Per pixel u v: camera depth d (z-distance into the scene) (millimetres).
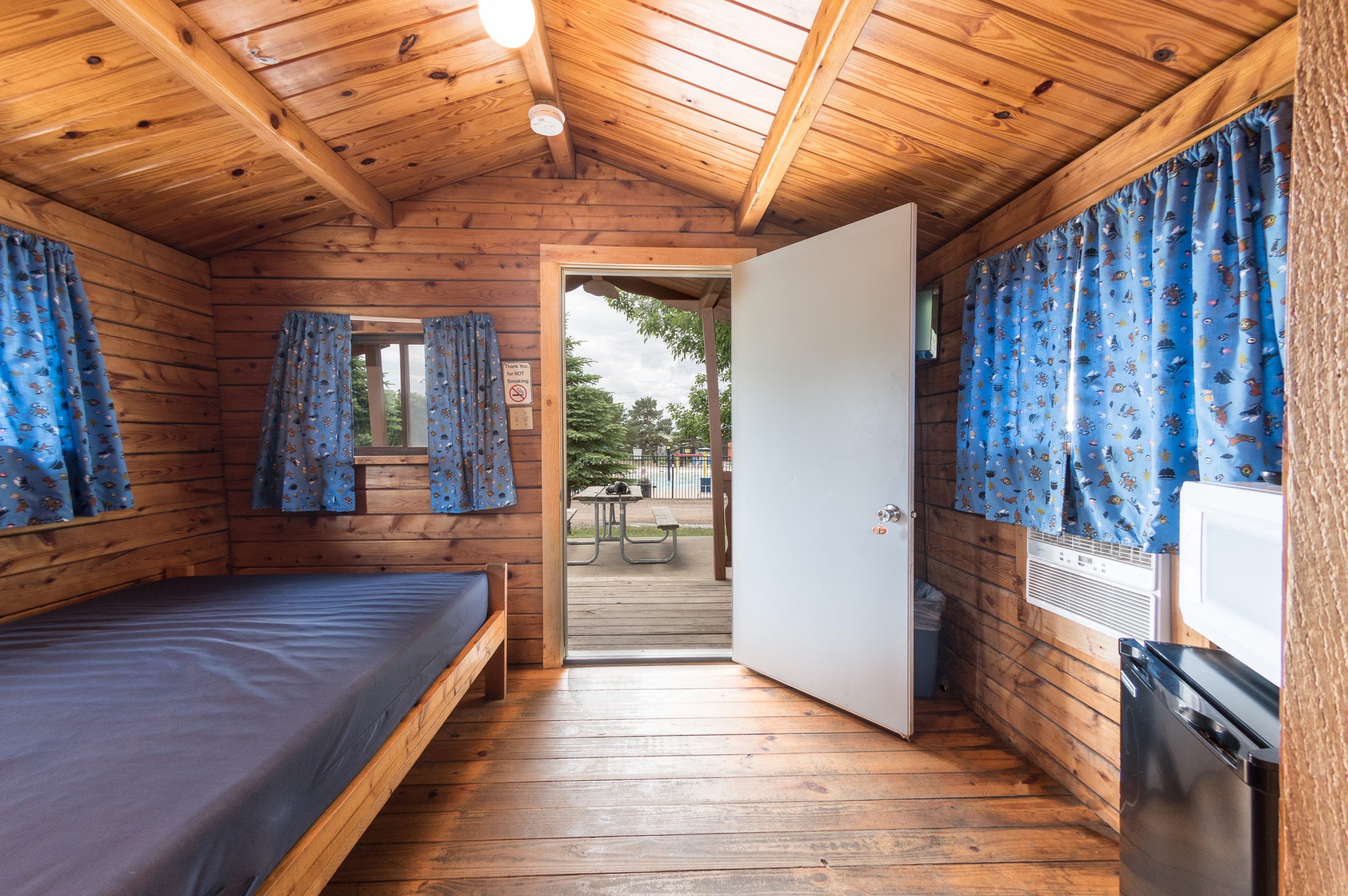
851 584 2375
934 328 2727
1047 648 2037
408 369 2941
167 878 839
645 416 13484
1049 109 1696
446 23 1828
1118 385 1652
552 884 1532
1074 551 1873
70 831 889
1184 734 989
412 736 1660
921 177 2254
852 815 1806
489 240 2920
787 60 1797
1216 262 1328
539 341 2945
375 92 2053
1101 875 1571
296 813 1136
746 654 2855
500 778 1990
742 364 2850
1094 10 1341
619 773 2016
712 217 2988
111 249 2305
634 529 7875
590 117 2531
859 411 2340
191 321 2695
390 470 2912
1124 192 1617
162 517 2521
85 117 1780
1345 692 319
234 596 2146
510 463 2920
